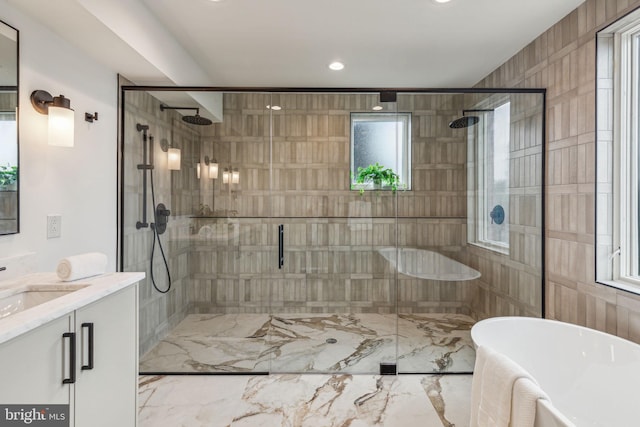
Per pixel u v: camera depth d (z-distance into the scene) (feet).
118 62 7.54
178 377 8.30
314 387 7.80
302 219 8.70
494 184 8.63
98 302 4.38
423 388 7.79
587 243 7.05
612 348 5.90
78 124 6.98
